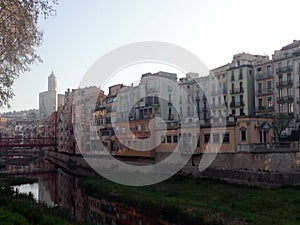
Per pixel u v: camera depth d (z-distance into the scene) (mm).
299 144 33375
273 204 23047
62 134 88625
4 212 16203
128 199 27953
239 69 61844
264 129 37875
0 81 25719
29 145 82062
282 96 55906
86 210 27188
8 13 20719
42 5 20891
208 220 19828
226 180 33500
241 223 18797
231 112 63281
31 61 25734
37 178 50750
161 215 23641
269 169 31875
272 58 59375
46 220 17453
